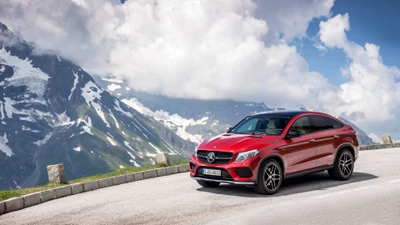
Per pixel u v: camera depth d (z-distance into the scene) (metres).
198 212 7.22
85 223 6.84
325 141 9.87
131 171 12.95
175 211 7.40
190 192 9.36
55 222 7.08
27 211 8.34
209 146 9.07
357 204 7.27
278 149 8.88
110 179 11.45
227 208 7.47
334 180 10.33
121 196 9.38
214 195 8.87
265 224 6.12
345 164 10.32
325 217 6.41
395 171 11.45
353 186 9.30
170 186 10.46
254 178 8.47
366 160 14.68
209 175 8.91
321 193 8.58
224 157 8.70
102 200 9.01
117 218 7.07
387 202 7.32
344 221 6.13
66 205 8.71
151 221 6.71
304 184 9.88
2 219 7.70
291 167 9.11
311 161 9.54
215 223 6.30
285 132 9.23
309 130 9.74
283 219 6.39
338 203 7.43
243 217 6.63
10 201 8.51
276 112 10.21
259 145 8.68
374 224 5.90
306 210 6.96
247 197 8.52
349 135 10.50
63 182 11.41
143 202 8.43
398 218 6.20
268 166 8.73
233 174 8.50
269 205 7.55
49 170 11.43
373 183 9.57
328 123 10.27
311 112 10.09
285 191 9.06
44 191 9.55
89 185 10.81
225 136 9.53
